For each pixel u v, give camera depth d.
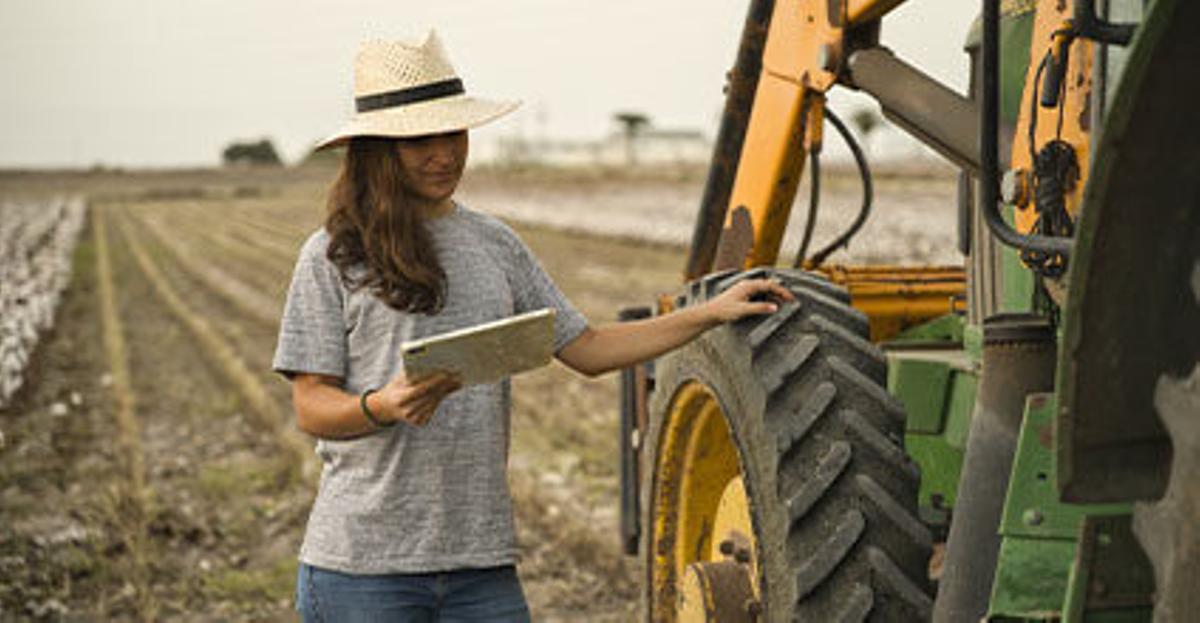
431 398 2.99
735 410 3.92
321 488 3.35
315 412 3.16
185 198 89.62
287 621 6.79
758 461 3.76
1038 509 2.98
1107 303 2.31
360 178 3.24
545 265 27.73
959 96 4.04
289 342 3.22
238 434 11.23
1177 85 2.16
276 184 114.81
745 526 4.35
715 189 5.33
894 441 3.69
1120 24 2.72
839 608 3.52
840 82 4.46
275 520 8.54
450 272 3.26
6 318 16.94
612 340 3.59
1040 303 3.31
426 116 3.14
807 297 3.94
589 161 129.25
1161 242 2.28
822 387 3.71
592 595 6.92
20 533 8.12
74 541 7.95
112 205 80.25
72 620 6.73
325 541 3.27
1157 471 2.40
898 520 3.56
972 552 3.13
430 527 3.22
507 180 90.88
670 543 4.91
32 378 14.25
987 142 3.13
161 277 29.22
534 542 7.80
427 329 3.22
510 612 3.31
